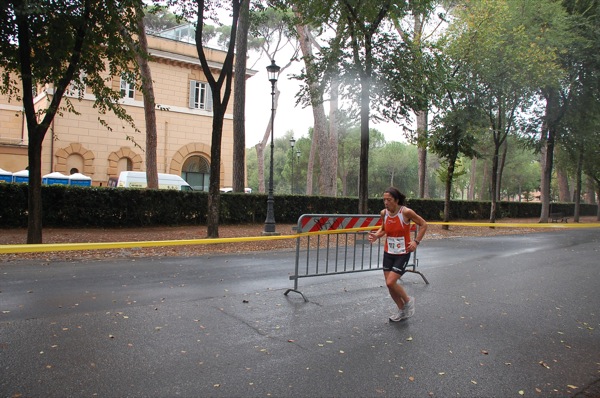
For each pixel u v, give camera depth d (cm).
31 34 1020
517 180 5841
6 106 2758
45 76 1093
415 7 1378
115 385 328
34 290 618
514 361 403
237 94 1920
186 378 344
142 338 432
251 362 381
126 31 1210
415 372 371
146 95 1388
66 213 1391
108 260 897
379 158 6038
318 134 2425
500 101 1934
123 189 1482
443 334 475
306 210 1977
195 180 2906
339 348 423
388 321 518
